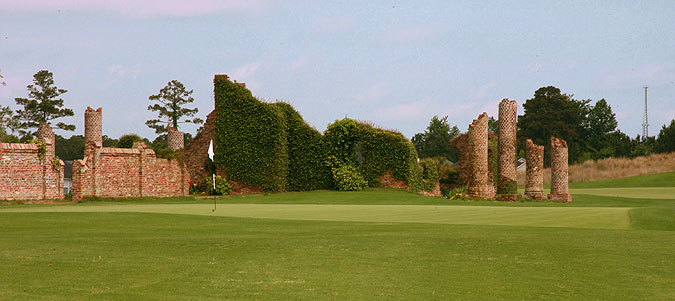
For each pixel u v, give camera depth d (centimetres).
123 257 1416
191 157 5538
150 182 4781
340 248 1572
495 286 1165
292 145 5619
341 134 5566
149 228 2086
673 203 4262
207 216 2569
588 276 1255
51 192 4125
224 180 5309
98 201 4200
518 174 8969
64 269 1270
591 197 5281
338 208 3297
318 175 5616
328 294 1091
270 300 1045
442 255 1477
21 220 2284
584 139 12888
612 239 1772
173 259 1400
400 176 5506
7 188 3850
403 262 1387
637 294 1115
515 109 5059
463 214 2794
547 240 1736
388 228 2083
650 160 9725
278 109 5494
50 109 8894
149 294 1070
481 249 1566
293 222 2320
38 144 4041
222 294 1080
